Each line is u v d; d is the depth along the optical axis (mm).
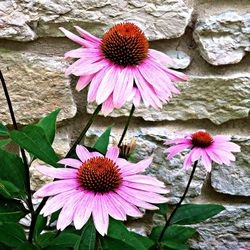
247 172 538
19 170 365
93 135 513
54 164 322
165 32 488
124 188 305
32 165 510
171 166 526
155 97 308
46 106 497
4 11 466
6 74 484
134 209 289
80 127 517
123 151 402
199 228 553
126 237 300
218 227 555
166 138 514
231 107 513
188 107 512
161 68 329
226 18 489
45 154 319
